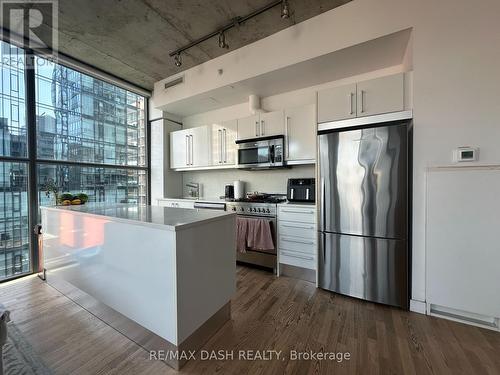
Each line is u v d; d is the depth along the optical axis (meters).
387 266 2.02
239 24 2.41
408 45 2.11
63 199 2.54
